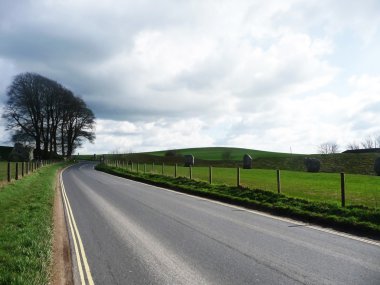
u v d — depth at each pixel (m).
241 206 18.42
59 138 88.50
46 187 25.06
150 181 34.34
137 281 7.60
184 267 8.47
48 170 48.09
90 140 92.69
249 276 7.81
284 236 11.55
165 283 7.47
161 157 92.94
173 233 11.99
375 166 39.41
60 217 15.20
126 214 15.82
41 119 80.31
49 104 81.19
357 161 56.41
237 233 11.98
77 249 10.10
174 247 10.22
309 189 23.62
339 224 13.32
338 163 57.06
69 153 90.56
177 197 22.33
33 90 77.88
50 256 8.86
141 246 10.35
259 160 70.44
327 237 11.44
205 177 35.47
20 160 69.12
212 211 16.72
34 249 9.08
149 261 8.95
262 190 20.78
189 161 67.94
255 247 10.19
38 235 10.55
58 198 21.73
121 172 48.41
